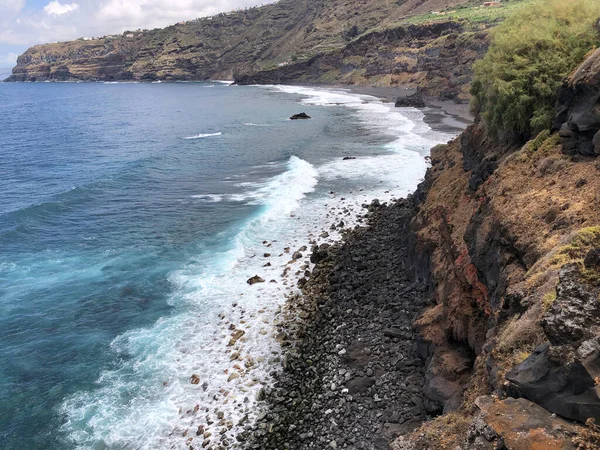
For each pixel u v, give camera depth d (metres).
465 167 27.42
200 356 20.42
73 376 19.45
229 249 31.14
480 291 15.81
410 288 24.11
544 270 11.91
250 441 15.72
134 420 16.98
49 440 16.28
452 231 21.11
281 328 22.14
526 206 15.53
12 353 21.06
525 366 8.68
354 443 14.82
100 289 26.62
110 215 38.94
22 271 29.03
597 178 14.54
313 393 17.69
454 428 10.27
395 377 17.69
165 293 25.91
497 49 24.44
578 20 22.55
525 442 7.24
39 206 40.47
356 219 35.03
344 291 25.03
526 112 21.98
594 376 7.32
